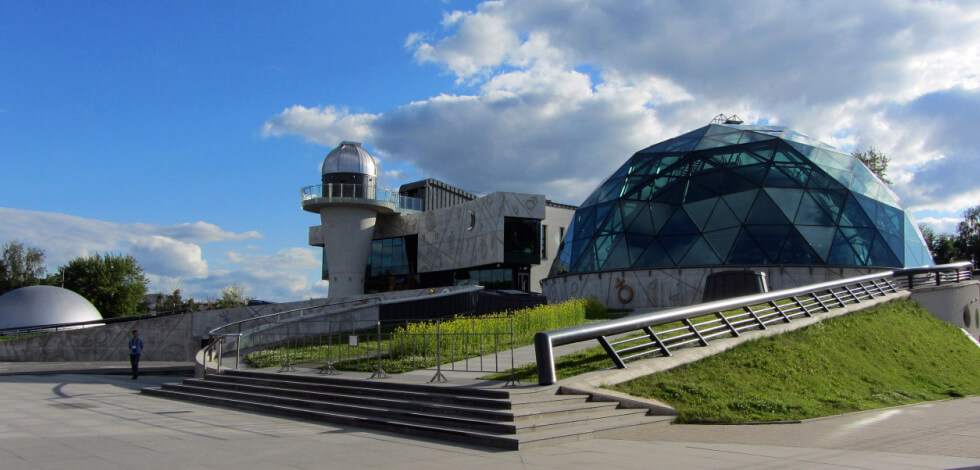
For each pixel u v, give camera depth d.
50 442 9.82
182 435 10.62
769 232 30.70
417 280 59.28
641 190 35.41
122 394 17.89
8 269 82.19
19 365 30.48
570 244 38.06
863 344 19.69
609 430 10.88
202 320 33.44
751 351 17.06
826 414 13.07
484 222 49.78
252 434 10.80
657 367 14.73
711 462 8.36
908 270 27.17
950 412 13.74
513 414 10.42
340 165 53.28
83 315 47.06
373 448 9.43
